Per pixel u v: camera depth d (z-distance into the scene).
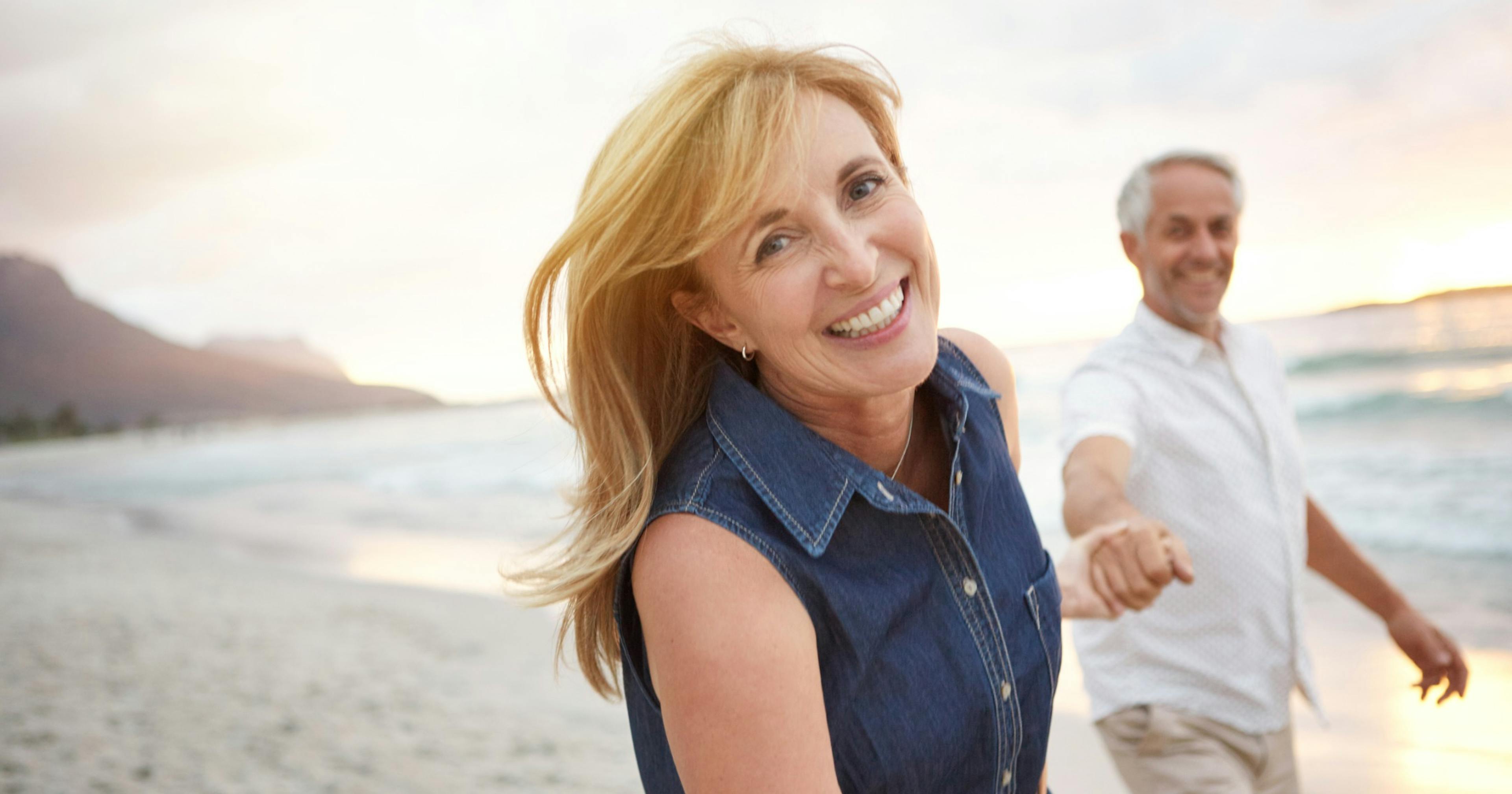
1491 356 19.97
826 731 1.01
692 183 1.02
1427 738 3.82
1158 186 2.44
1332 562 2.53
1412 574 7.32
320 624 7.87
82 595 9.69
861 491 1.09
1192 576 1.67
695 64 1.04
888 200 1.05
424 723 5.21
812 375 1.07
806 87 1.05
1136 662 2.34
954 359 1.37
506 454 30.02
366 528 15.06
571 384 1.16
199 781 4.42
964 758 1.14
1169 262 2.43
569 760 4.61
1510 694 4.24
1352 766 3.63
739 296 1.06
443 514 16.19
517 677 6.11
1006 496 1.28
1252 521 2.33
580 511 1.23
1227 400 2.39
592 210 1.05
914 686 1.09
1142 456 2.38
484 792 4.22
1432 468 11.51
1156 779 2.26
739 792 0.97
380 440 47.44
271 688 5.96
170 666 6.55
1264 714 2.30
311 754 4.76
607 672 5.79
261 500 22.28
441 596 8.91
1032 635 1.23
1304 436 14.81
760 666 0.98
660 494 1.11
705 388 1.23
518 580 1.18
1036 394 24.30
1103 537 1.71
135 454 62.66
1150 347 2.45
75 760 4.71
